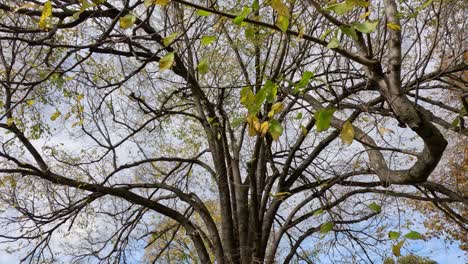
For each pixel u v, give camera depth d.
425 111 6.51
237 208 9.42
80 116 7.77
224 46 8.87
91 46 5.28
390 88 4.48
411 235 3.65
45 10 4.17
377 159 6.18
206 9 3.48
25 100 7.20
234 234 9.30
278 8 3.08
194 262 11.03
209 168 10.33
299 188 9.12
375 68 4.43
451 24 6.02
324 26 6.18
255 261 8.59
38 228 9.21
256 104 3.30
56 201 9.23
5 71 7.21
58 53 7.70
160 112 8.51
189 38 7.34
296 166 10.20
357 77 6.37
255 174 9.43
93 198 9.38
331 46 3.31
